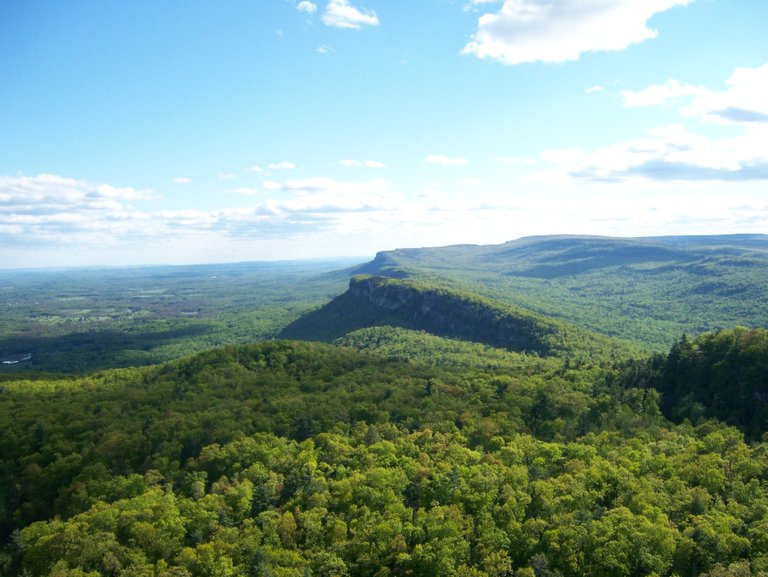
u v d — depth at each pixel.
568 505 82.19
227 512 87.38
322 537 81.06
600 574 69.25
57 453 114.50
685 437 103.50
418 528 78.88
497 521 81.00
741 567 63.78
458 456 99.69
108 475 104.88
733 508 77.62
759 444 96.50
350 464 101.44
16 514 100.62
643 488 83.50
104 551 78.25
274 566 74.25
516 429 115.75
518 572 68.88
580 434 115.81
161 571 74.69
